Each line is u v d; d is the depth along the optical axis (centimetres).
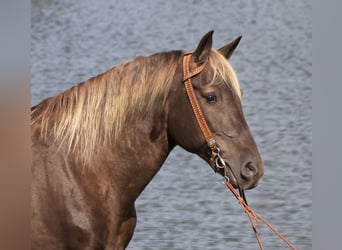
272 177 1350
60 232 599
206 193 1290
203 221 1175
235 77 619
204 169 1395
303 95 1741
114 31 2192
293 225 1157
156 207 1239
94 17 2291
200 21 2242
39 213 595
